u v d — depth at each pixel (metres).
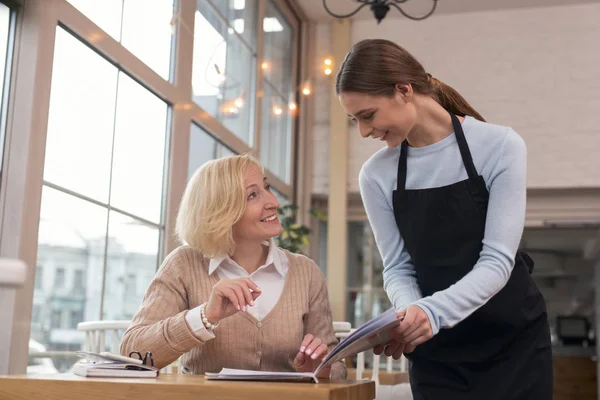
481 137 1.59
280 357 1.74
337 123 5.61
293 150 5.66
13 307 2.49
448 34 5.59
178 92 3.75
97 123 3.09
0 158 2.59
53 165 2.78
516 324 1.60
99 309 3.09
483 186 1.58
